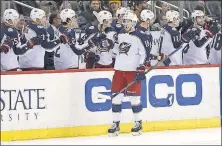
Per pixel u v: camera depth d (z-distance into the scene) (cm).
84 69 2395
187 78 2556
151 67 2378
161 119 2528
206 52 2691
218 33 2717
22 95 2308
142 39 2339
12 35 2362
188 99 2566
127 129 2481
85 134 2412
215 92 2606
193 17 2683
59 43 2445
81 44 2484
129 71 2362
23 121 2317
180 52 2647
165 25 2647
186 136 2412
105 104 2436
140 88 2397
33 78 2319
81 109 2402
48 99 2347
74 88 2384
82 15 2883
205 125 2600
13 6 2933
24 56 2405
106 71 2425
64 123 2378
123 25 2384
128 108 2477
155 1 2944
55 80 2353
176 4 3072
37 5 2983
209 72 2592
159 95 2517
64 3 2912
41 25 2430
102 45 2500
